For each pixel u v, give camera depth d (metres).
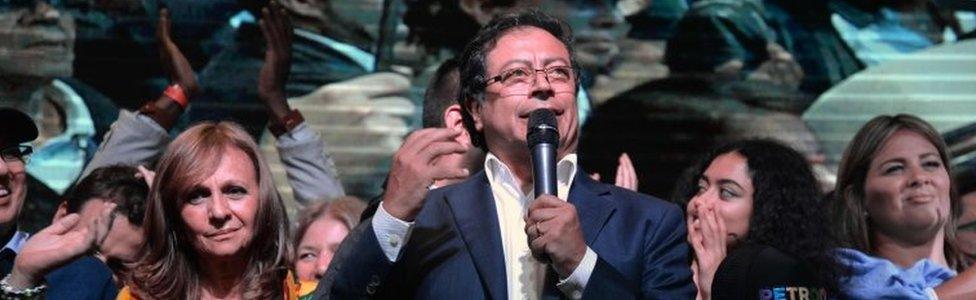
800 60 11.88
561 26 6.77
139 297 6.92
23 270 6.88
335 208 9.18
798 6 11.91
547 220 6.02
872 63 11.88
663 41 11.86
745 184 7.90
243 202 6.93
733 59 11.86
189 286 6.95
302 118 9.88
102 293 7.70
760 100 11.84
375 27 11.66
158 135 9.55
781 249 7.46
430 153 6.20
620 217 6.41
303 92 11.56
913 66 11.89
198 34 11.53
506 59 6.51
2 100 11.34
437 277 6.34
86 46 11.44
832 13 11.91
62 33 11.42
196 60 11.51
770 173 7.88
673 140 11.79
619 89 11.80
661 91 11.83
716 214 7.89
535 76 6.48
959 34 11.93
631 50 11.83
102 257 8.25
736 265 7.24
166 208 6.92
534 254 6.09
